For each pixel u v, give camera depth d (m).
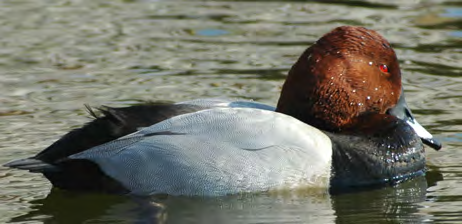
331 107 9.98
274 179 9.12
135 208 9.02
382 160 9.86
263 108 10.22
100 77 13.90
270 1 18.80
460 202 9.24
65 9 18.23
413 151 10.15
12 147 10.78
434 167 10.49
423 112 12.27
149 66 14.45
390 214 8.95
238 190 9.09
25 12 17.92
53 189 9.64
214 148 9.09
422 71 14.12
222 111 9.48
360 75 10.05
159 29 16.66
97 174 9.19
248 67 14.38
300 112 10.03
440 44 15.52
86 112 12.27
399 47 15.35
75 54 15.12
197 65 14.48
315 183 9.36
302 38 15.90
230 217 8.90
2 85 13.47
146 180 9.11
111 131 9.34
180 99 12.83
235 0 18.97
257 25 16.84
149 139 9.16
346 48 10.04
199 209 9.12
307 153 9.29
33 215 8.93
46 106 12.52
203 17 17.48
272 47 15.46
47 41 15.89
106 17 17.55
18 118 11.96
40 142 10.98
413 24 16.73
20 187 9.74
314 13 17.67
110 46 15.59
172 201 9.13
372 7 18.08
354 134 9.97
